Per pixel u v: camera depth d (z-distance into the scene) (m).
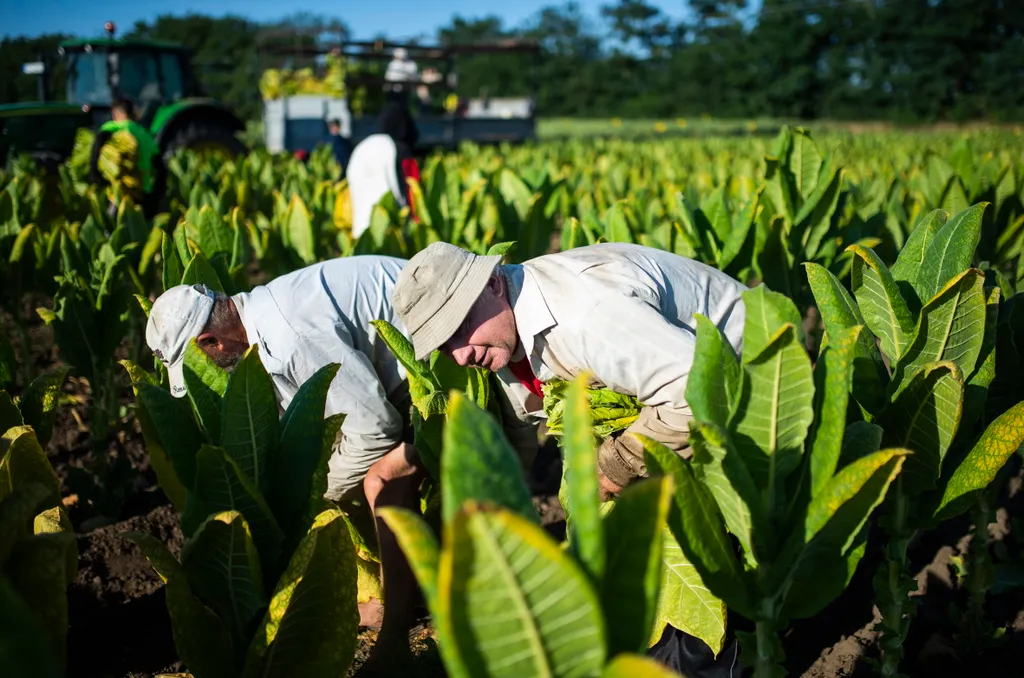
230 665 1.84
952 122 45.84
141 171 8.75
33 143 12.91
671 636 2.51
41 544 1.62
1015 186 5.19
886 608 2.24
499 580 1.05
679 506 1.64
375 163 6.29
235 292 3.32
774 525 1.72
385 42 17.97
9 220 5.33
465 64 60.09
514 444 2.82
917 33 46.72
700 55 55.56
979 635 2.72
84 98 13.20
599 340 2.07
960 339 1.95
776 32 50.97
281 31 17.59
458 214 5.25
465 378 2.46
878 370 2.03
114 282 3.86
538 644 1.11
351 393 2.46
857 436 1.76
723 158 11.55
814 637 2.93
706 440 1.63
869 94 47.66
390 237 4.27
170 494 2.12
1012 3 46.34
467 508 1.00
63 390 5.01
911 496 2.06
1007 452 1.91
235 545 1.74
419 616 2.94
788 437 1.66
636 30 79.00
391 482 2.49
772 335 1.65
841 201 3.95
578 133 35.62
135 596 3.20
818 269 2.05
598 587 1.18
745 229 3.35
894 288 2.05
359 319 2.65
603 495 2.45
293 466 1.87
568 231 3.57
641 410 2.27
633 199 6.41
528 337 2.18
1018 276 3.09
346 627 1.86
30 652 0.97
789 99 50.56
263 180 8.59
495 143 18.31
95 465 3.78
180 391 2.52
